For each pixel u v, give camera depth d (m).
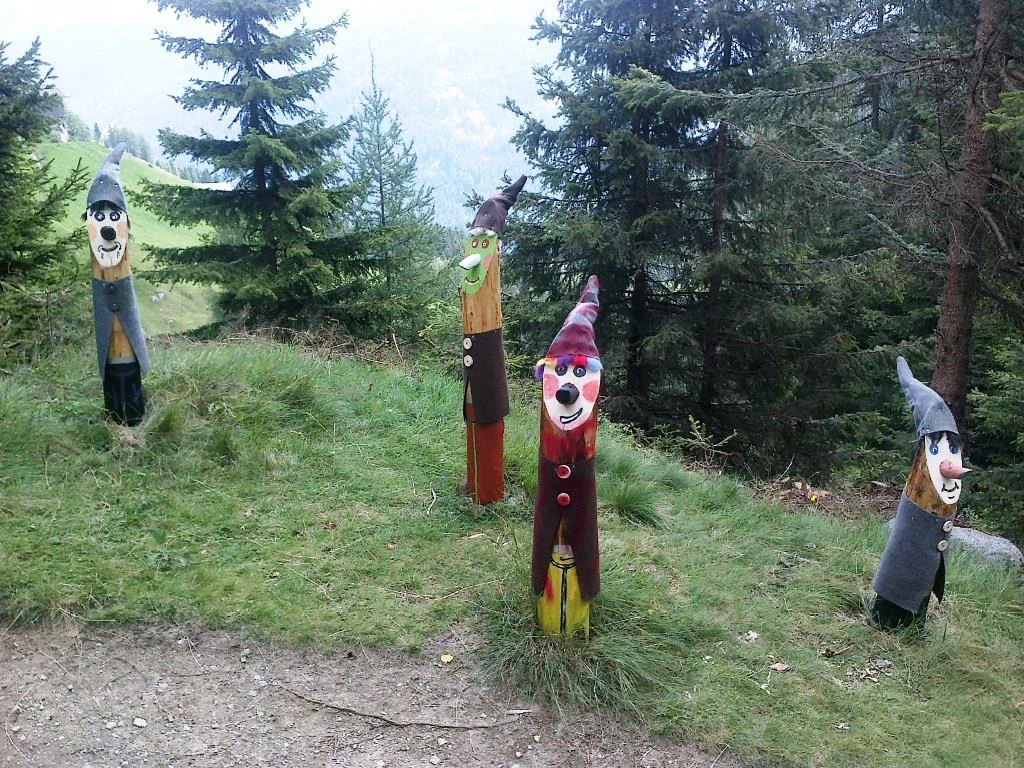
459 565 4.32
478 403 4.84
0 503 4.16
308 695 3.32
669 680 3.57
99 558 3.89
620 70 10.09
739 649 3.92
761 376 10.42
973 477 9.06
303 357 7.10
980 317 10.43
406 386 7.11
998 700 3.84
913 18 8.23
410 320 11.81
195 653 3.46
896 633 4.29
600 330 10.38
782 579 4.86
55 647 3.39
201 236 11.80
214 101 10.68
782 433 10.31
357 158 15.31
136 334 5.07
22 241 8.16
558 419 3.48
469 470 5.05
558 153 10.48
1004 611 4.91
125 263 4.99
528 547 4.54
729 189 9.77
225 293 11.02
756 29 9.35
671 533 5.23
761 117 8.64
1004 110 6.39
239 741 3.05
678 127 10.09
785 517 6.05
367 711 3.27
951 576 5.22
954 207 7.35
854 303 10.51
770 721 3.39
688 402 10.64
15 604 3.51
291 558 4.18
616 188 10.15
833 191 8.11
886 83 8.27
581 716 3.35
